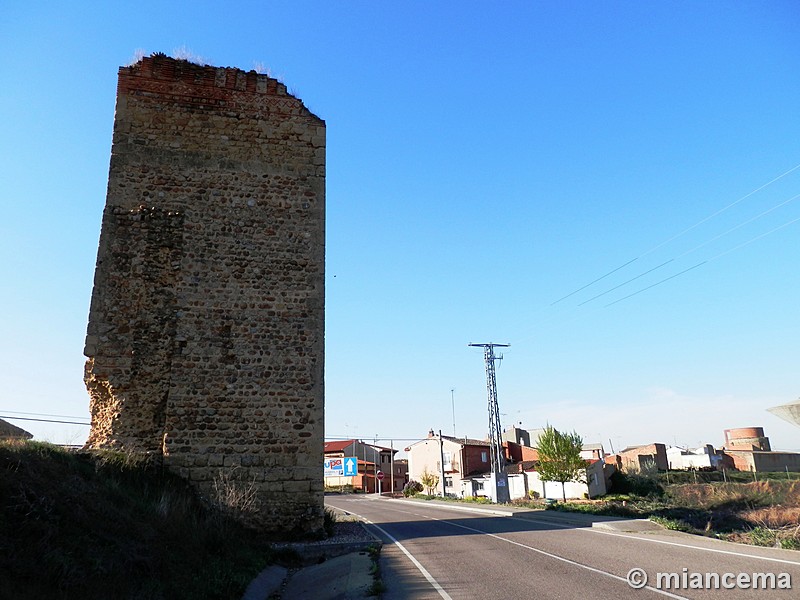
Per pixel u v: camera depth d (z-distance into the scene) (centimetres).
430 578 901
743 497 4397
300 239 1557
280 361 1459
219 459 1362
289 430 1419
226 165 1559
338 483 7888
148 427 1357
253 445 1390
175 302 1438
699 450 7131
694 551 1104
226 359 1430
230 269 1491
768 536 1348
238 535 1198
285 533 1351
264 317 1479
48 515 731
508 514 2505
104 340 1379
